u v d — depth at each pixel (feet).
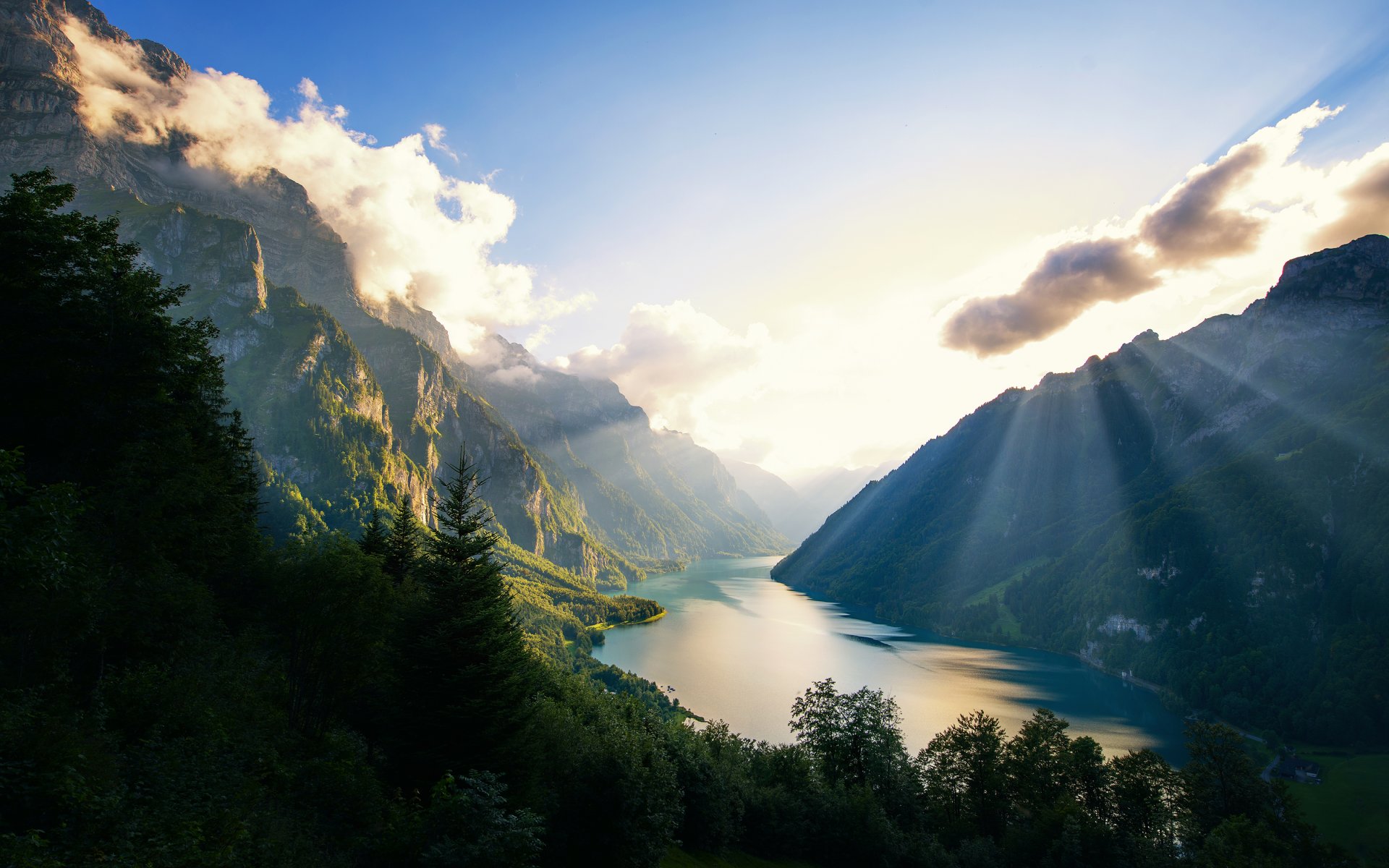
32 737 58.44
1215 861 207.92
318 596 125.49
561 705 197.88
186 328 148.66
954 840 245.86
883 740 253.24
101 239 125.59
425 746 110.52
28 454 115.85
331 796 97.09
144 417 124.36
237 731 93.45
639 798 121.29
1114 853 208.13
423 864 77.71
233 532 158.51
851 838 209.56
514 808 109.29
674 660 631.15
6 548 59.67
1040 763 256.93
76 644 89.92
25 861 44.98
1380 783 402.72
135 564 101.30
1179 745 440.04
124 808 59.98
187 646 107.14
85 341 117.29
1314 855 221.05
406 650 114.73
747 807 201.77
